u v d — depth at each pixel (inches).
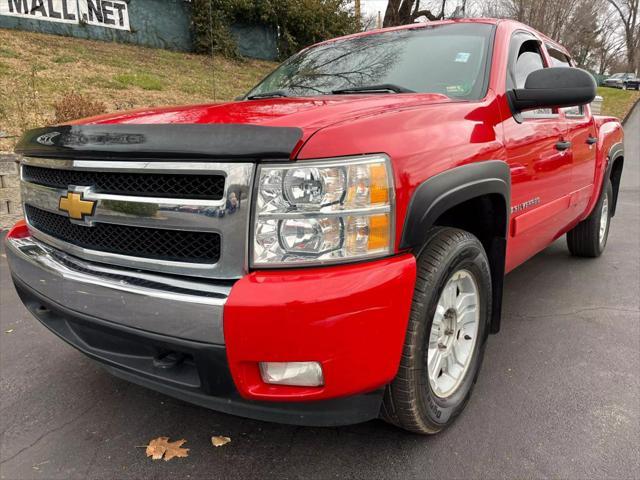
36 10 491.2
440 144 78.8
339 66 122.8
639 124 809.5
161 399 101.3
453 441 86.9
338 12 720.3
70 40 503.5
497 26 118.3
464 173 80.7
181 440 88.3
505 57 111.0
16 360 116.3
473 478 78.2
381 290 66.4
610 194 195.2
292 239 65.2
